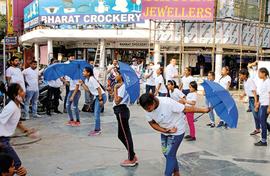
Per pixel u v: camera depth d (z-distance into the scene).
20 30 28.20
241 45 17.09
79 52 23.41
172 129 4.85
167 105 4.75
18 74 9.38
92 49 22.86
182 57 18.66
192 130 7.86
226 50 18.17
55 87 10.96
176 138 4.89
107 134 8.39
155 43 17.92
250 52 18.81
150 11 16.45
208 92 5.18
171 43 17.70
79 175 5.61
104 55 20.72
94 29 19.92
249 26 17.86
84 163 6.20
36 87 10.17
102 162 6.27
